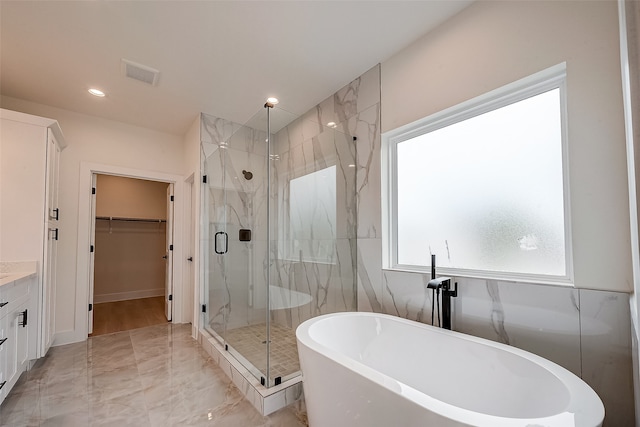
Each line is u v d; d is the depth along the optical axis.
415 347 1.79
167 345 3.01
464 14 1.86
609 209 1.31
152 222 5.65
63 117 3.18
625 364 1.25
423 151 2.24
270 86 2.76
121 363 2.56
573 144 1.42
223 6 1.80
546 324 1.47
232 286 2.74
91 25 1.94
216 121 3.47
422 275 2.04
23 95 2.85
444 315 1.77
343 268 2.58
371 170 2.46
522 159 1.71
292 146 2.68
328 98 2.94
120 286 5.27
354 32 2.05
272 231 2.43
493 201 1.83
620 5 1.02
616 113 1.30
